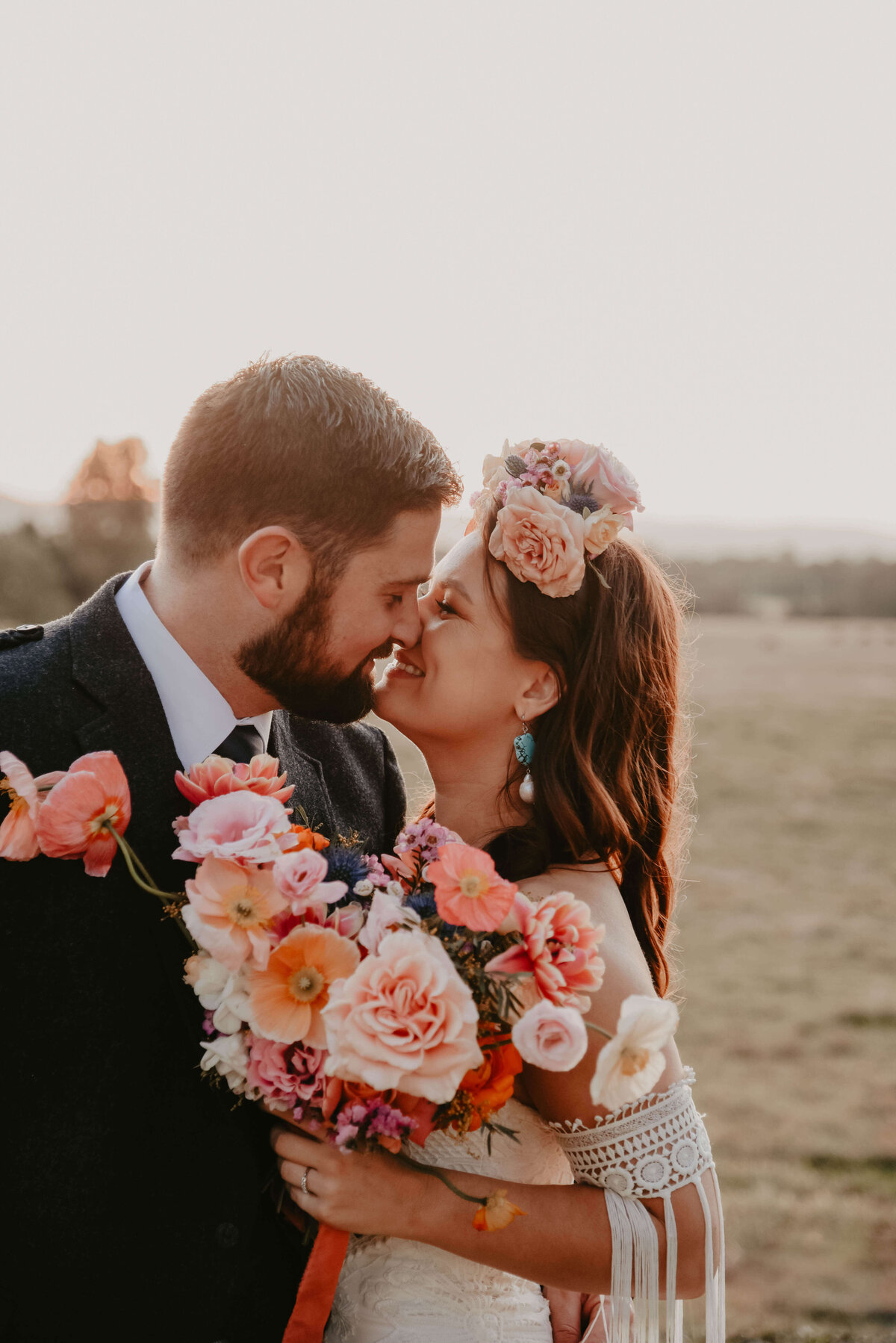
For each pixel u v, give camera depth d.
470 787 1.94
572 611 1.82
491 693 1.85
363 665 1.82
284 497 1.67
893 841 12.00
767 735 19.06
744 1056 6.34
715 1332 1.58
